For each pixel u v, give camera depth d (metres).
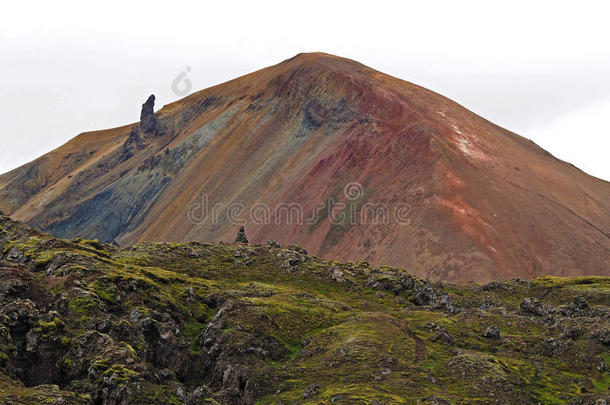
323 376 76.12
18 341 67.19
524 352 87.88
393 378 73.62
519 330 97.94
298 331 92.00
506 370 77.31
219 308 100.25
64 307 77.31
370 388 69.38
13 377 62.84
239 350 82.00
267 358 83.12
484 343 90.69
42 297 78.50
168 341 81.00
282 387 73.75
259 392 73.31
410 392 69.44
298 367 78.69
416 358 81.25
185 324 93.75
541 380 77.88
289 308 98.31
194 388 72.25
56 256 98.12
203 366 83.12
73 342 69.50
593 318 100.81
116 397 61.88
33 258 102.12
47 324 69.69
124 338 73.56
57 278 87.44
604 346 88.38
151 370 70.81
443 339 88.94
